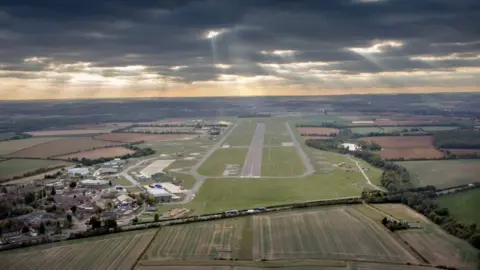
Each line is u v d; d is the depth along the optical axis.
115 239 160.88
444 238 157.38
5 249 152.88
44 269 136.25
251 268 134.25
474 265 134.75
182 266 136.00
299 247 150.25
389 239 156.62
